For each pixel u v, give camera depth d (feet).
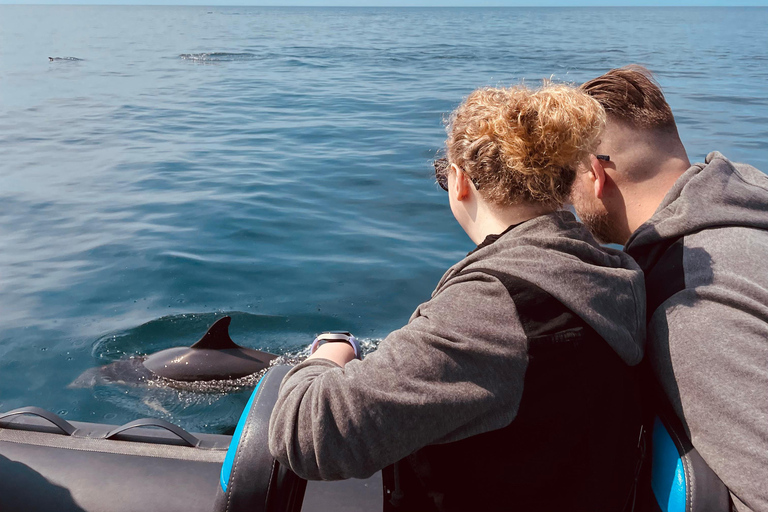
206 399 13.29
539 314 3.95
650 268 5.21
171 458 6.97
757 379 4.17
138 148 38.06
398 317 17.02
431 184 29.55
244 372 14.06
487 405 3.87
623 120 5.71
